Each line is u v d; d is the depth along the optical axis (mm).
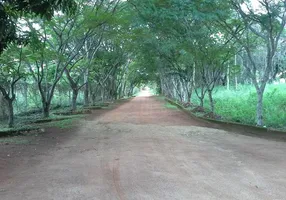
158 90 82438
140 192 5355
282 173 6574
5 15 9977
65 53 24797
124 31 22875
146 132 13430
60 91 40875
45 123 17875
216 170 6840
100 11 18359
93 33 21875
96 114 24203
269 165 7277
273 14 12828
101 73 38844
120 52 36688
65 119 19781
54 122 18203
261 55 33656
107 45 35688
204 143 10531
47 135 12969
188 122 17562
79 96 50219
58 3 9562
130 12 18672
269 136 11789
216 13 14336
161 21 17375
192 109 23203
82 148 9883
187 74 28781
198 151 9055
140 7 16266
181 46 20312
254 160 7832
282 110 17781
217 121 15477
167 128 14766
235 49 19578
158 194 5246
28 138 12109
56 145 10523
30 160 8195
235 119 17406
